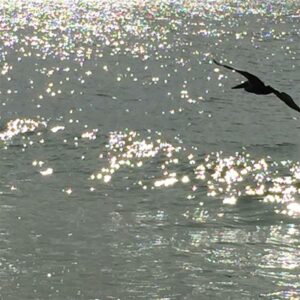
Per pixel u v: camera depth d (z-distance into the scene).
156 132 75.12
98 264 39.16
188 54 153.38
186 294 35.88
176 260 40.06
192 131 76.12
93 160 63.00
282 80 119.38
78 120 80.12
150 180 57.62
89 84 110.38
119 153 66.00
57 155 64.19
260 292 36.38
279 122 81.62
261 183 57.69
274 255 41.38
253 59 145.75
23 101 92.69
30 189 53.84
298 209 50.91
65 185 55.16
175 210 49.84
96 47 163.25
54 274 37.88
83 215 47.91
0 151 65.19
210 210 50.38
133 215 48.50
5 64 133.25
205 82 114.75
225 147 69.25
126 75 121.25
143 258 40.50
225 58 147.62
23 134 72.38
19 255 40.16
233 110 88.44
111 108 88.62
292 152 68.00
